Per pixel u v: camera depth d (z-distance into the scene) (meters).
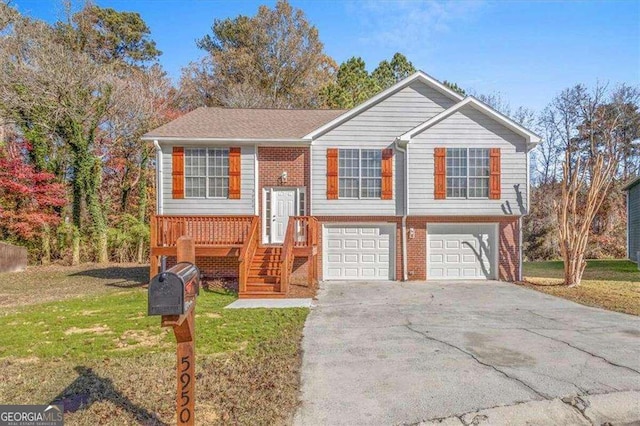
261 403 3.96
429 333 6.59
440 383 4.48
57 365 5.04
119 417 3.69
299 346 5.82
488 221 13.07
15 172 16.95
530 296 10.14
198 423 3.56
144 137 12.24
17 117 17.39
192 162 12.63
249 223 11.01
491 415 3.81
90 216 19.16
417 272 13.12
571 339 6.20
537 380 4.55
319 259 13.06
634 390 4.30
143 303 9.11
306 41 29.62
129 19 28.38
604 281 12.74
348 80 29.03
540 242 24.03
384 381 4.54
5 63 17.02
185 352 3.16
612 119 26.47
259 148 13.00
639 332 6.61
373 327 6.99
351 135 13.02
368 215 12.96
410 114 13.17
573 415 3.90
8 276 14.37
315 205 12.88
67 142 18.25
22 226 17.14
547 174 29.36
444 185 12.80
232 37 29.30
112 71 20.64
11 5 17.91
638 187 18.66
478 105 12.72
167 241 10.82
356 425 3.60
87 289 11.50
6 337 6.27
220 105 27.20
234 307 8.55
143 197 21.94
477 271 13.22
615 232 23.42
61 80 17.38
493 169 12.80
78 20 21.17
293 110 15.57
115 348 5.72
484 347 5.80
